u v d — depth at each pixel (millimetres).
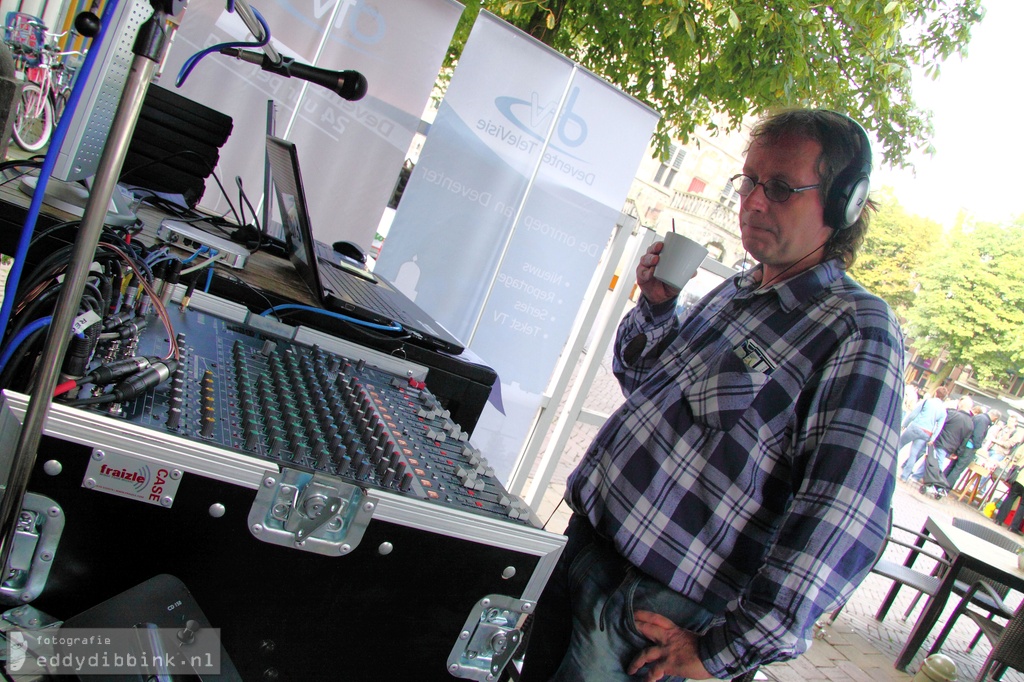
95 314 823
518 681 1119
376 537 856
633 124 3477
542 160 3422
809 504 1155
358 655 918
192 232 1513
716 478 1349
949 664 3139
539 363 3668
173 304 1221
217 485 774
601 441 1594
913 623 5152
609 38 5375
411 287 3439
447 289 3477
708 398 1389
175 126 1874
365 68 3205
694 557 1355
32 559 741
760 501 1322
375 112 3256
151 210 1703
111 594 782
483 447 3691
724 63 5188
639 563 1393
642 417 1500
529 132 3383
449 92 3277
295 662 887
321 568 848
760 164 1403
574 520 1626
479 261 3479
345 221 3338
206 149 1930
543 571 965
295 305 1384
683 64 5234
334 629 888
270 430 872
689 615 1360
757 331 1388
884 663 4180
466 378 1501
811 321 1323
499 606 961
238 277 1418
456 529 888
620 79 5574
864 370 1198
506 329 3580
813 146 1341
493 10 5086
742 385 1347
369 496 829
